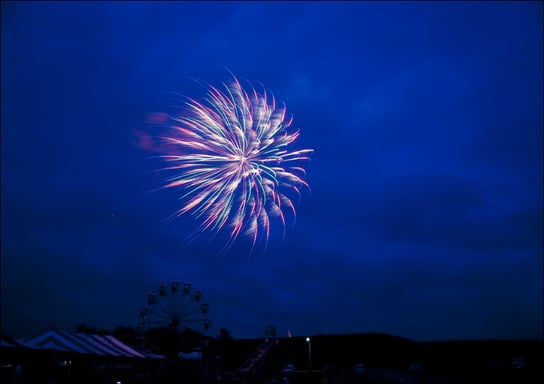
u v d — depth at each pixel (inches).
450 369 2068.2
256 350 2544.3
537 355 2282.2
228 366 2689.5
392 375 2158.0
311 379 2080.5
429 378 2069.4
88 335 1257.4
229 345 2945.4
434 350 2532.0
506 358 2279.8
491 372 1972.2
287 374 2138.3
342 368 2322.8
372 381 2084.2
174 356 1566.2
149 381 1395.2
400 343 2689.5
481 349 2436.0
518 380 1897.1
